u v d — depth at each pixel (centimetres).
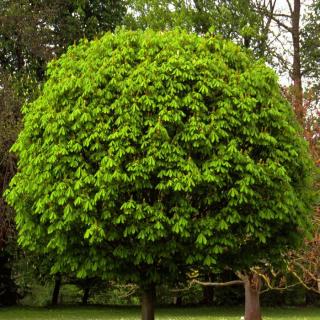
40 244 1018
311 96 1644
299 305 2981
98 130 908
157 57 958
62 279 2888
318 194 1169
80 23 2216
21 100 1856
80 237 942
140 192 906
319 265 1284
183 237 916
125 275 972
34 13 2133
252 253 1012
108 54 989
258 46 2314
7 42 2109
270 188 938
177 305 3002
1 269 2500
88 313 2448
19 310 2497
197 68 951
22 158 1004
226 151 904
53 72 1034
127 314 2420
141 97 909
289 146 981
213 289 3033
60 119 930
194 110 918
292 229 1018
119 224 916
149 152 883
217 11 2303
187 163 886
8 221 1839
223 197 919
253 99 944
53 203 920
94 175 897
